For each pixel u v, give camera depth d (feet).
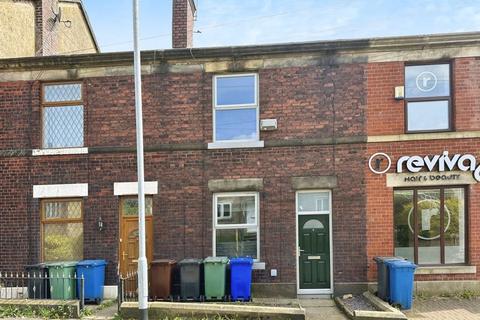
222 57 40.81
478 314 32.27
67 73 42.11
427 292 38.06
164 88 41.27
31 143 41.91
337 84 40.06
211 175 40.45
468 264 38.52
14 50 50.16
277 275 39.34
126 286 39.55
